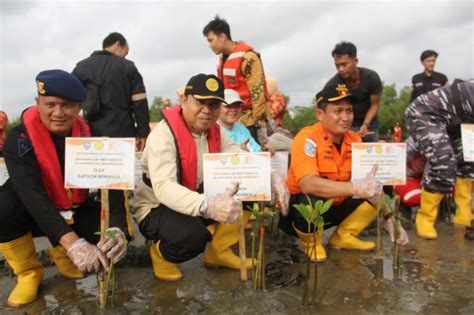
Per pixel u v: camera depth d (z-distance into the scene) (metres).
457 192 4.56
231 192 2.73
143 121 4.68
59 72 2.67
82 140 2.65
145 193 3.18
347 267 3.37
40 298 2.92
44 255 3.75
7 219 2.76
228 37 4.82
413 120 4.26
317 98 3.56
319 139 3.51
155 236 3.08
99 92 4.39
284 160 4.38
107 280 2.67
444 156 4.00
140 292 2.96
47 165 2.77
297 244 4.05
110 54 4.52
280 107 8.17
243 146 3.92
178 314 2.61
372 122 5.99
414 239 4.10
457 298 2.75
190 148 3.04
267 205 4.24
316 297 2.81
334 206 3.64
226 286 3.04
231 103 4.23
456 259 3.50
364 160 3.27
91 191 5.77
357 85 5.74
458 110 4.09
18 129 2.77
